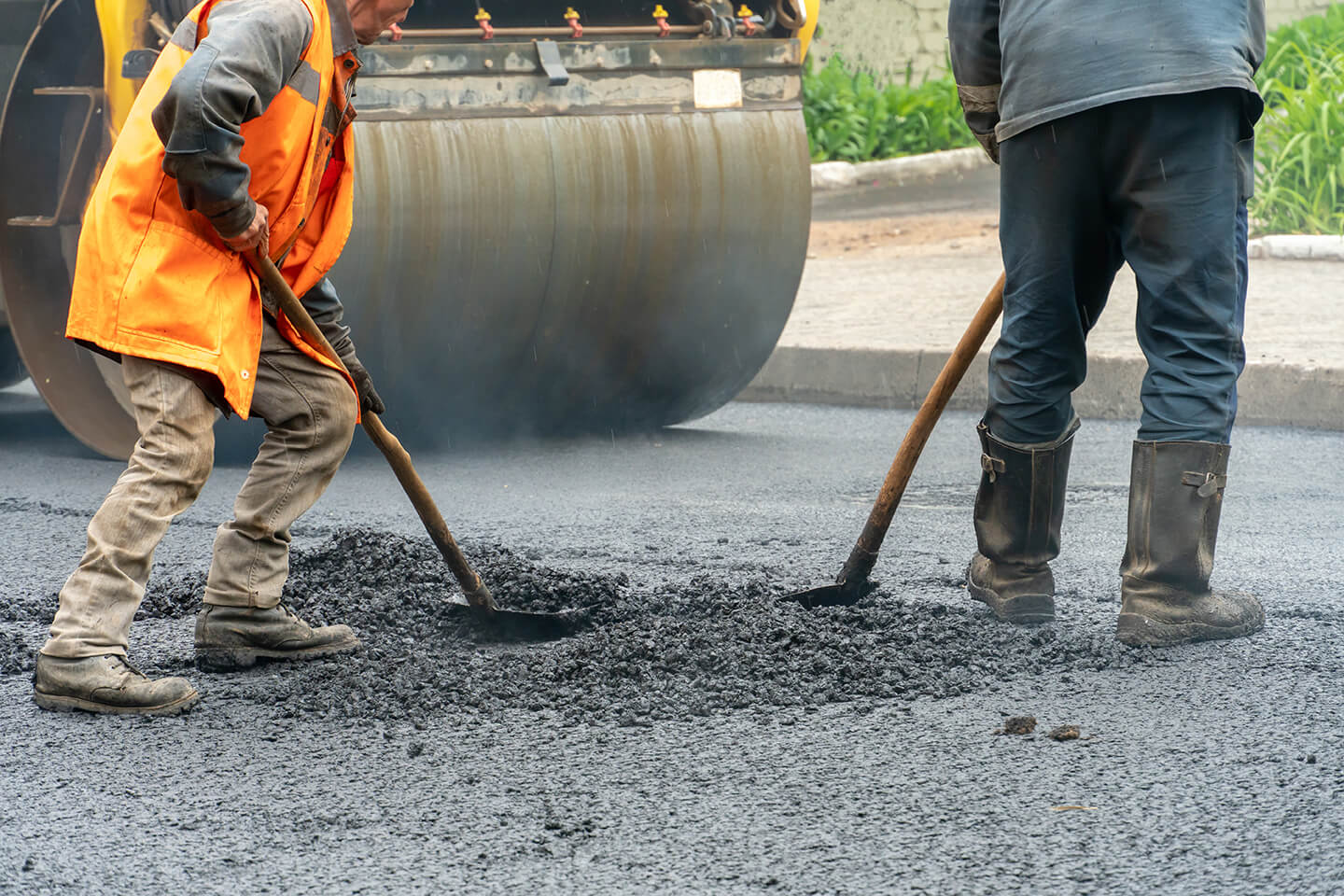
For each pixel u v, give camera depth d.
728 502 12.64
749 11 15.70
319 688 7.51
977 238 31.06
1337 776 6.11
